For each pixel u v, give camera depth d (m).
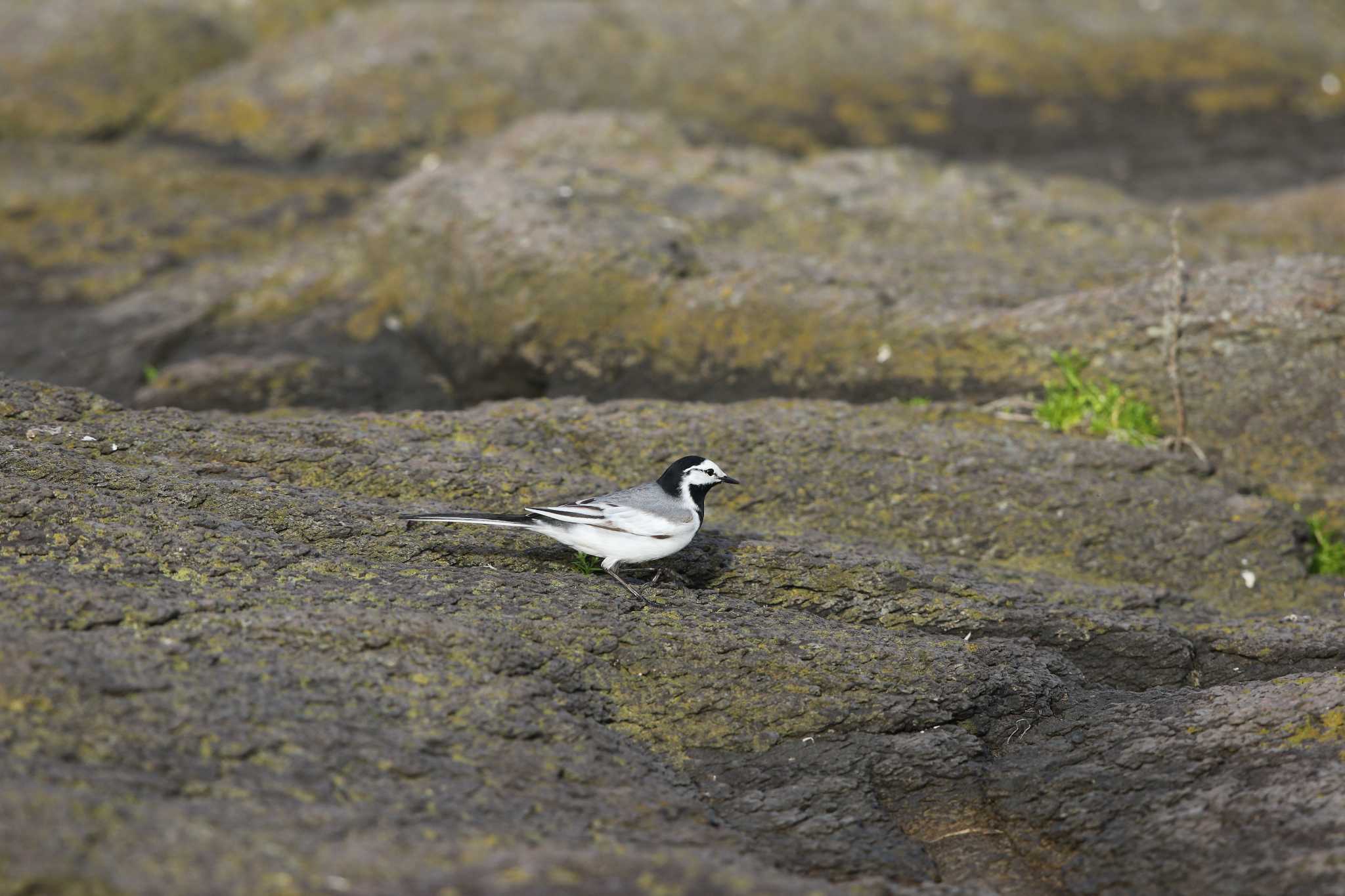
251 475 11.40
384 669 8.91
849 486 13.20
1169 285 15.41
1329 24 34.09
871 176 21.22
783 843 8.63
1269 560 13.04
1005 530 13.02
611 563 10.49
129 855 6.76
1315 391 14.88
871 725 9.68
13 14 28.83
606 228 17.83
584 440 13.34
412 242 19.50
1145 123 29.38
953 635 11.02
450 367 18.50
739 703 9.64
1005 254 18.58
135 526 9.96
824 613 11.15
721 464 13.28
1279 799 8.36
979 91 30.23
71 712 7.82
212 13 30.14
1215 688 10.21
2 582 8.95
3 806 6.88
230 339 19.27
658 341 17.00
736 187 20.47
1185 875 8.07
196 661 8.58
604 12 30.42
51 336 19.36
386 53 28.05
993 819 9.07
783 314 16.58
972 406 15.34
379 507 11.07
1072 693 10.33
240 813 7.32
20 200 23.39
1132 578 12.88
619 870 7.14
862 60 30.59
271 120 26.80
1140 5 33.53
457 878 6.92
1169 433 15.19
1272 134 29.00
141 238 22.56
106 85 27.45
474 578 10.27
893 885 7.86
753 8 31.38
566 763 8.60
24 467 10.54
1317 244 19.91
